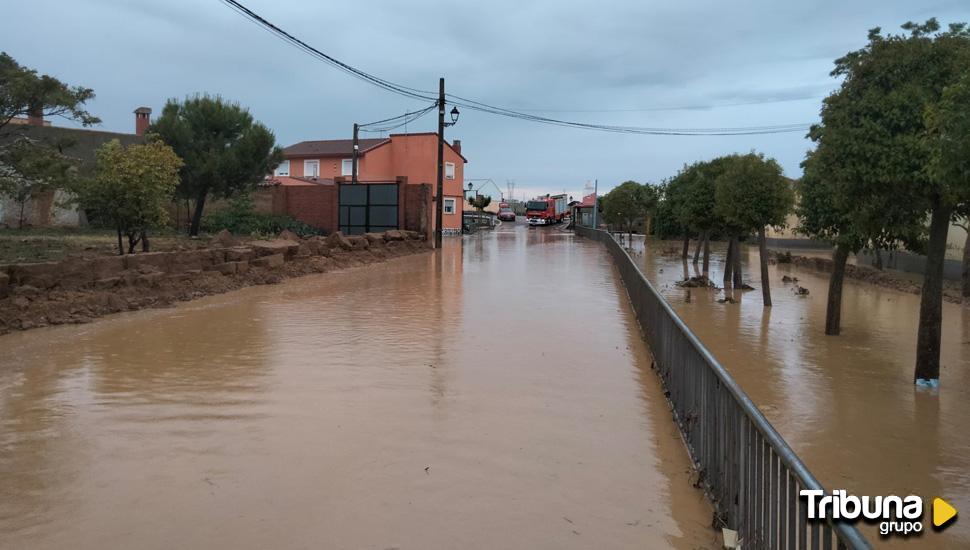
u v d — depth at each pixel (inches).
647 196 1647.4
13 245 634.2
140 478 166.1
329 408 226.1
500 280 661.9
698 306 608.4
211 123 965.8
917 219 345.7
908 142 306.2
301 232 1122.0
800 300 666.2
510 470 177.2
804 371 349.7
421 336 355.9
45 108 548.1
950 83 307.0
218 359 293.3
